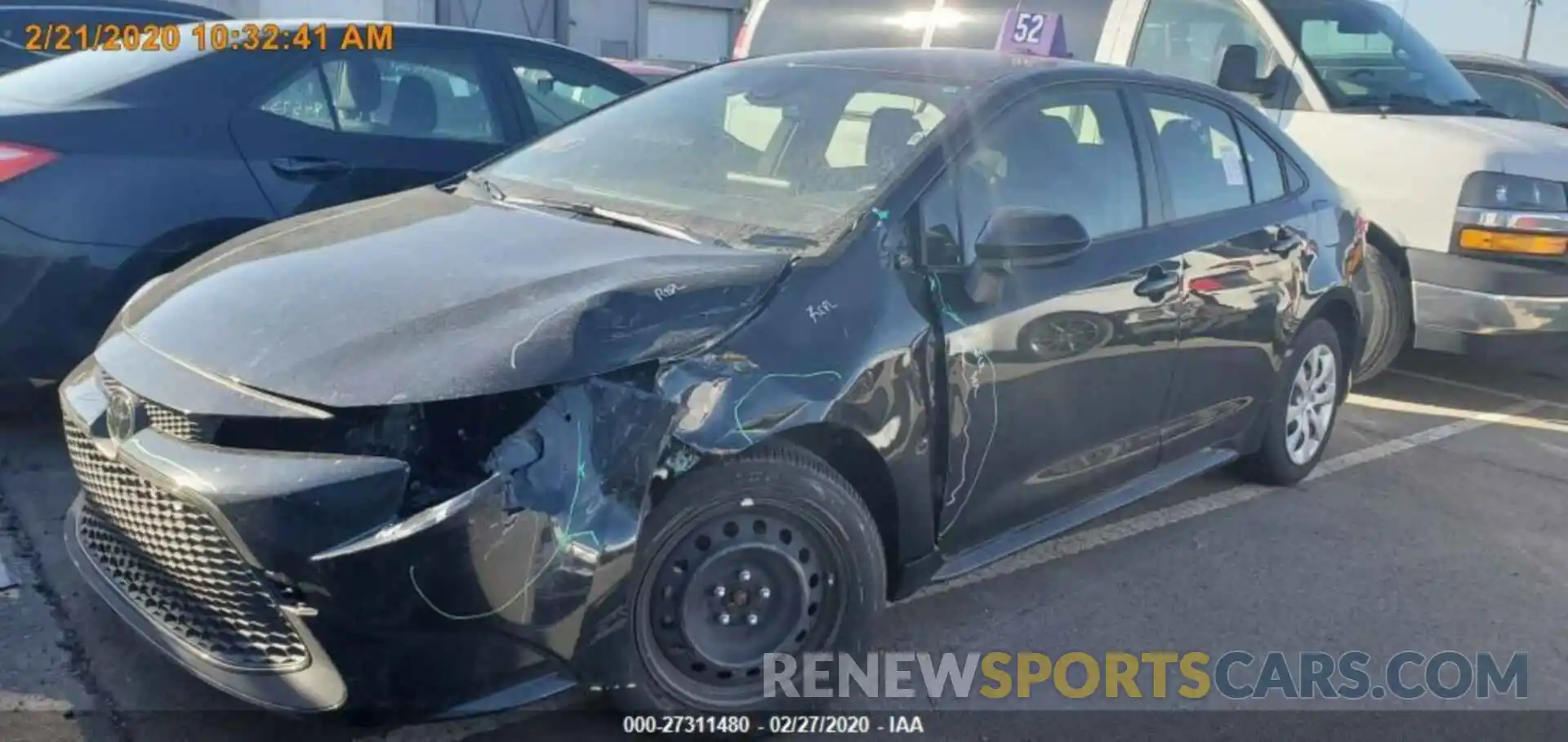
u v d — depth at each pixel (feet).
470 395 8.79
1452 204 20.85
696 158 13.04
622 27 68.03
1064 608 13.73
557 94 20.35
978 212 12.10
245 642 9.21
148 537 9.63
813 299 10.52
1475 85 33.27
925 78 13.39
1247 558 15.33
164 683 10.98
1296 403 17.42
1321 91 22.59
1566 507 17.70
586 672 9.34
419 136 18.16
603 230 11.55
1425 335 21.50
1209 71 23.91
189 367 9.62
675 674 10.12
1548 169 20.74
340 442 8.87
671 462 9.49
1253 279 15.51
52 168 14.79
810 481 10.29
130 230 15.15
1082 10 25.00
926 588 13.94
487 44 19.47
